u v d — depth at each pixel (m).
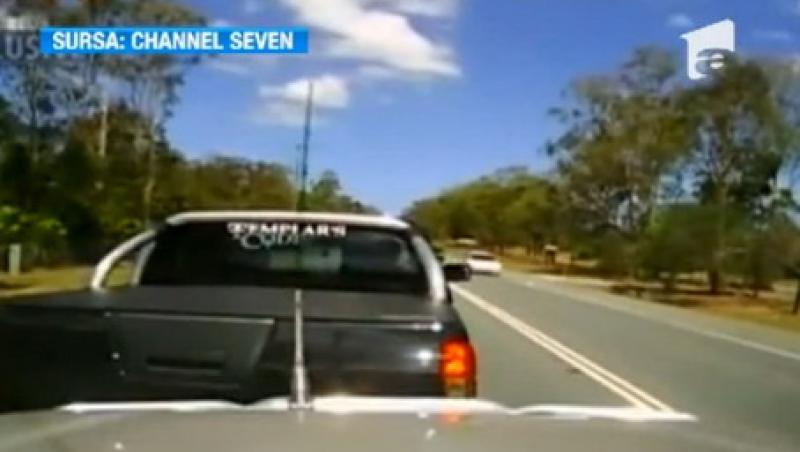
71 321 4.73
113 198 58.16
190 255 6.79
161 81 61.84
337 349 4.71
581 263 101.06
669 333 24.69
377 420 2.67
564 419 2.85
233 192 84.81
